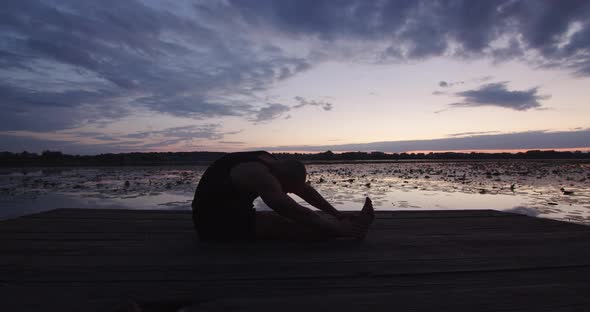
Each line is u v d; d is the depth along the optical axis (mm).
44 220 2928
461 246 2219
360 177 12586
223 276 1641
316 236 2252
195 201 2240
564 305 1356
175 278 1607
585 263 1883
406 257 1971
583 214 5359
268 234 2229
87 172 14844
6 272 1667
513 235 2525
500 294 1463
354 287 1530
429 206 6023
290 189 2270
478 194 7625
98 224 2785
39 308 1296
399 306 1339
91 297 1396
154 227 2693
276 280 1601
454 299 1409
